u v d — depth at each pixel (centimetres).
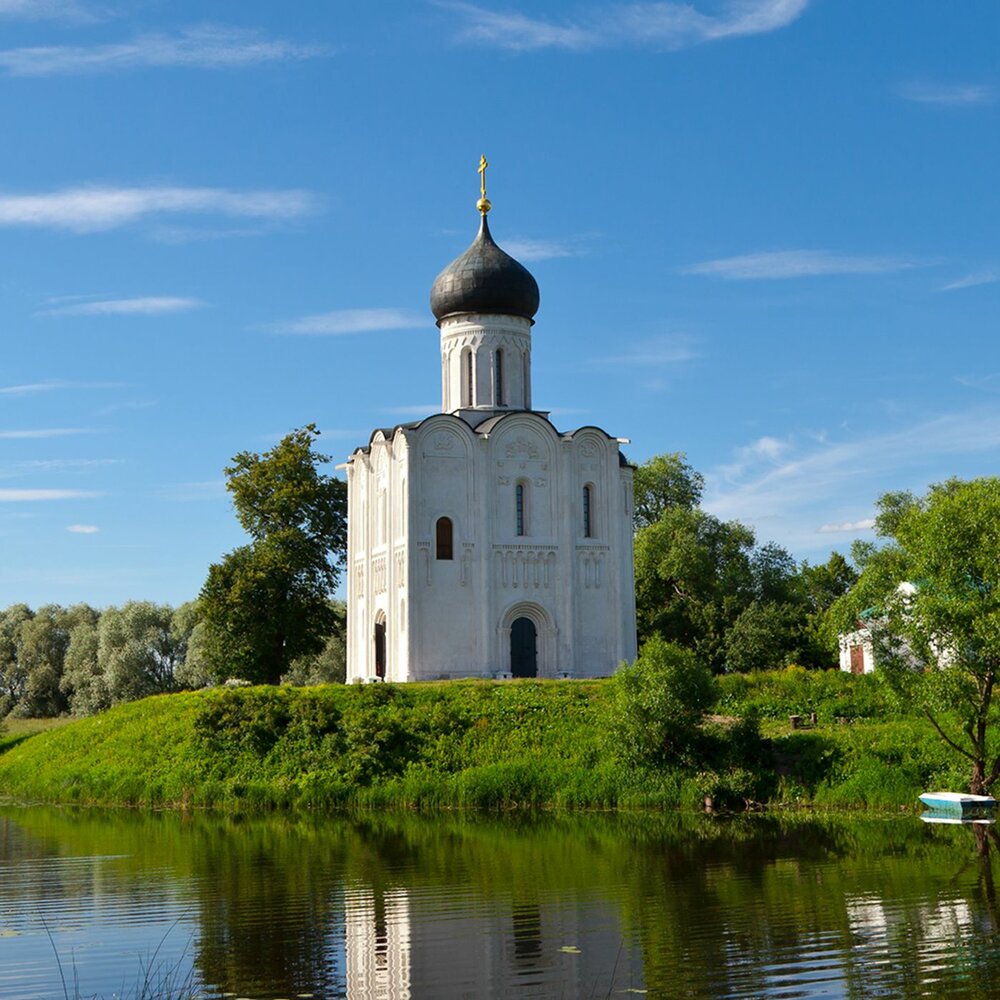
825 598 11581
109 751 6200
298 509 7962
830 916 2750
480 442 6994
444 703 5847
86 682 11725
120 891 3256
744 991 2202
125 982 2364
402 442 6906
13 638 12925
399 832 4328
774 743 5059
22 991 2323
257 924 2808
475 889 3153
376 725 5597
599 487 7281
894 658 4575
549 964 2406
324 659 11131
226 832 4466
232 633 7744
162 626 11762
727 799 4697
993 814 4312
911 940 2522
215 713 5969
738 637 8375
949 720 4950
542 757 5262
